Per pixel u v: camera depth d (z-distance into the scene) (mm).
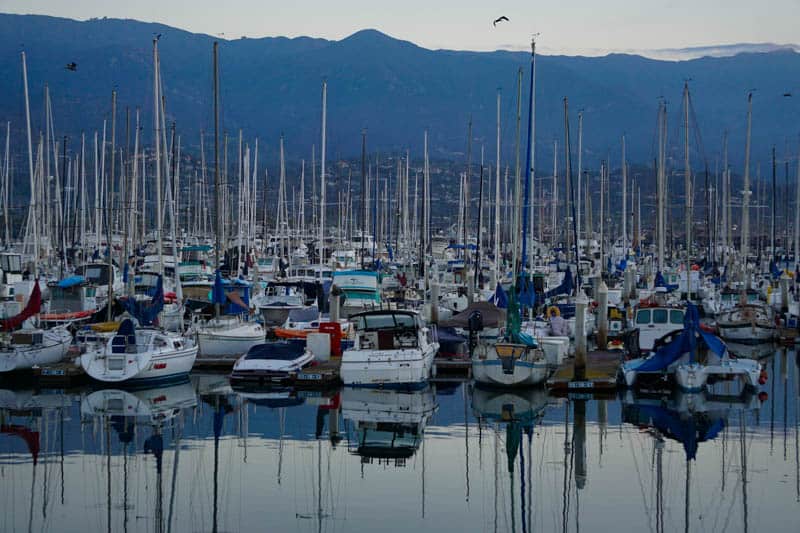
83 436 36219
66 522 27281
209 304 59000
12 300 58594
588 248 100938
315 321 55531
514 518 27797
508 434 37031
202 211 131750
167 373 45062
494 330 54219
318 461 33375
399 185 126875
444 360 49094
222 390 44406
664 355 44656
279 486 30562
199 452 34281
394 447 35188
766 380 47594
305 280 72688
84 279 64250
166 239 107000
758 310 61938
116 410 40312
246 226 104250
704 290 76062
